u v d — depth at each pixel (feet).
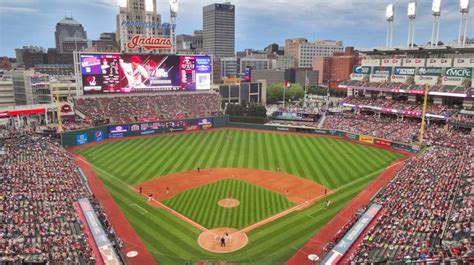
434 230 108.06
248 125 322.96
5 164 167.32
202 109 328.49
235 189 167.12
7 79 512.22
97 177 184.14
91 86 290.56
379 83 317.63
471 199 122.52
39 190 141.90
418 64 298.97
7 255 94.07
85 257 101.30
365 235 115.75
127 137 279.49
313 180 180.45
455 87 266.57
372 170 197.36
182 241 119.34
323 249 112.88
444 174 155.53
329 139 277.44
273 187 170.09
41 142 221.87
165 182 176.96
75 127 259.39
